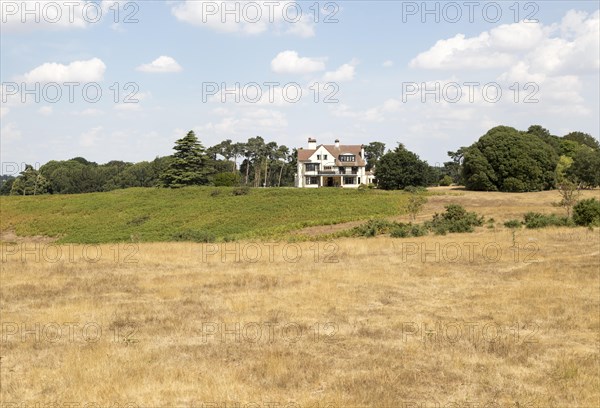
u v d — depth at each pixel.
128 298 14.24
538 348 9.79
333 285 15.82
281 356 9.35
